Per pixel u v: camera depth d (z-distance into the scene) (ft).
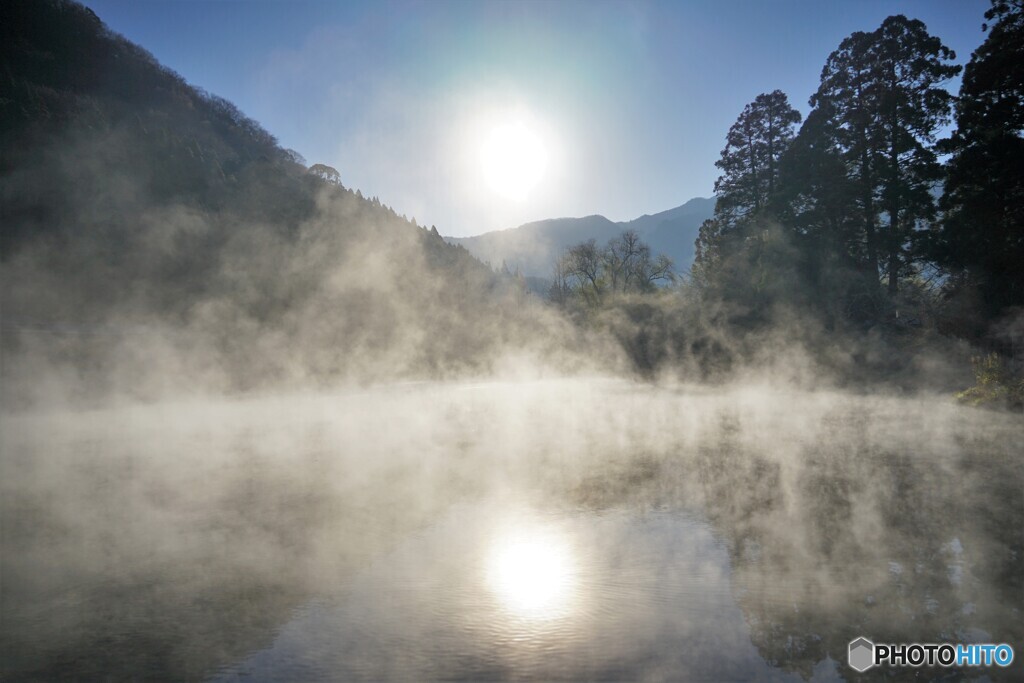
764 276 92.48
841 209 89.71
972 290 67.10
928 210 81.46
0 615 13.26
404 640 11.82
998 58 65.00
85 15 317.01
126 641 11.97
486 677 10.34
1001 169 63.16
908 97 84.23
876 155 85.97
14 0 278.26
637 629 12.08
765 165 119.34
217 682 10.40
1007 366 50.31
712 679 10.04
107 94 297.94
